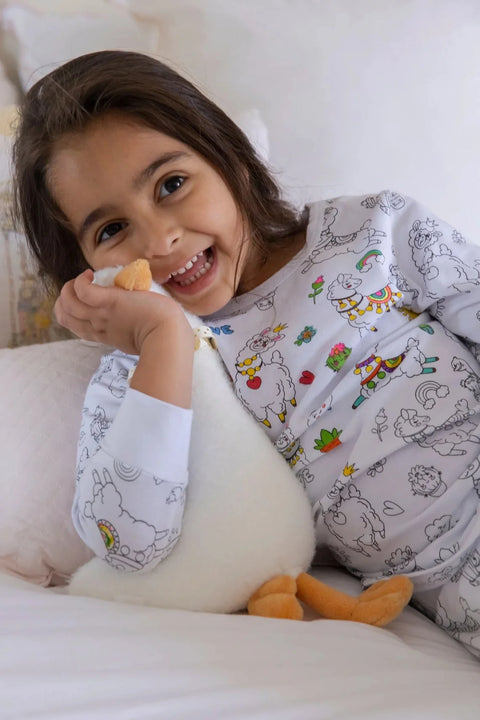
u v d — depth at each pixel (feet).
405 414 2.54
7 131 3.63
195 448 2.50
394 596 2.35
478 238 4.43
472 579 2.31
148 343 2.38
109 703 1.58
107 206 2.69
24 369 3.00
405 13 4.54
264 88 4.44
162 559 2.39
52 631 1.88
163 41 4.42
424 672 1.94
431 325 2.79
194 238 2.72
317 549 2.89
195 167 2.77
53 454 2.78
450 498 2.43
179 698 1.61
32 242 3.24
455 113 4.50
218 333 2.83
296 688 1.71
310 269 2.86
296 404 2.66
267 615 2.30
